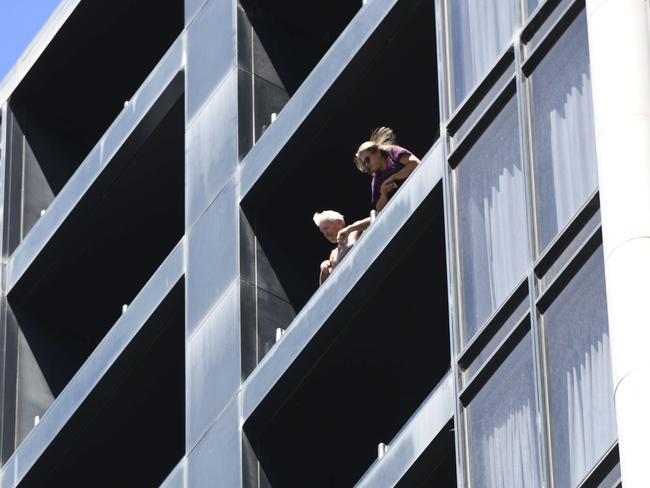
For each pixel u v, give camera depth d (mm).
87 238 84812
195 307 72688
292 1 78000
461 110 62688
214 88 76438
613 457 52812
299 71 77125
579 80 58312
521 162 59375
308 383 68438
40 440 79438
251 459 68312
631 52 56375
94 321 88250
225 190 73688
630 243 53375
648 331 51875
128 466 81312
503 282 58656
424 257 65562
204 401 70438
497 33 62156
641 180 54281
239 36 76562
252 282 71438
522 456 55969
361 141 72750
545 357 56156
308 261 73125
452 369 59688
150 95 80312
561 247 56969
